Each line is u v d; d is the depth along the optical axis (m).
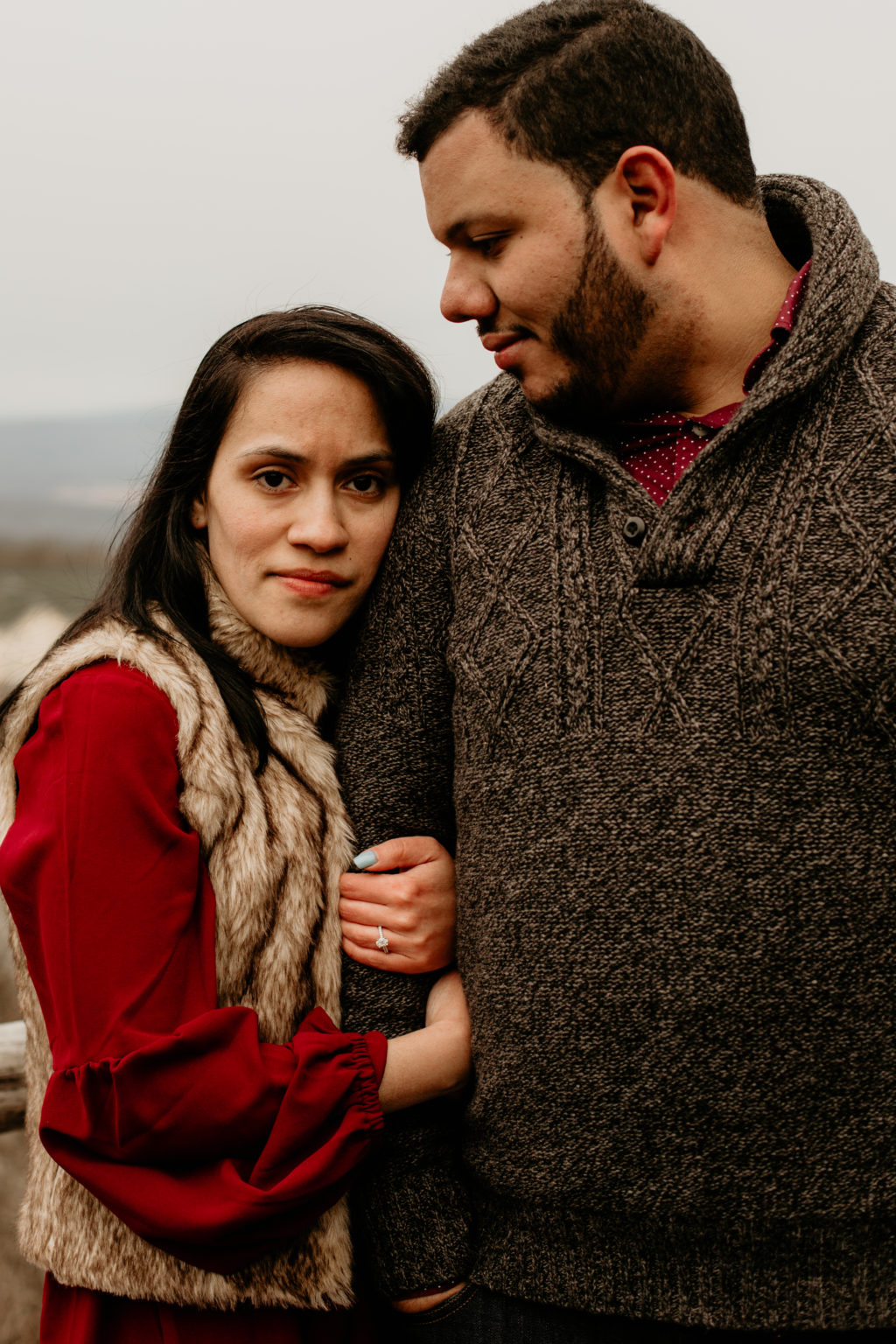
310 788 1.12
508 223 1.00
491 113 0.98
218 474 1.09
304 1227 0.96
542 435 1.07
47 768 0.98
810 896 0.90
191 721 1.01
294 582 1.08
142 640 1.04
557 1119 0.97
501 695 1.03
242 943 1.02
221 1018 0.93
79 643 1.05
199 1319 0.99
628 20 1.00
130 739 0.97
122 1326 0.99
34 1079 1.08
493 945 1.02
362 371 1.08
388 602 1.15
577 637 0.99
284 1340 1.00
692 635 0.94
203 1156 0.92
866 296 0.98
